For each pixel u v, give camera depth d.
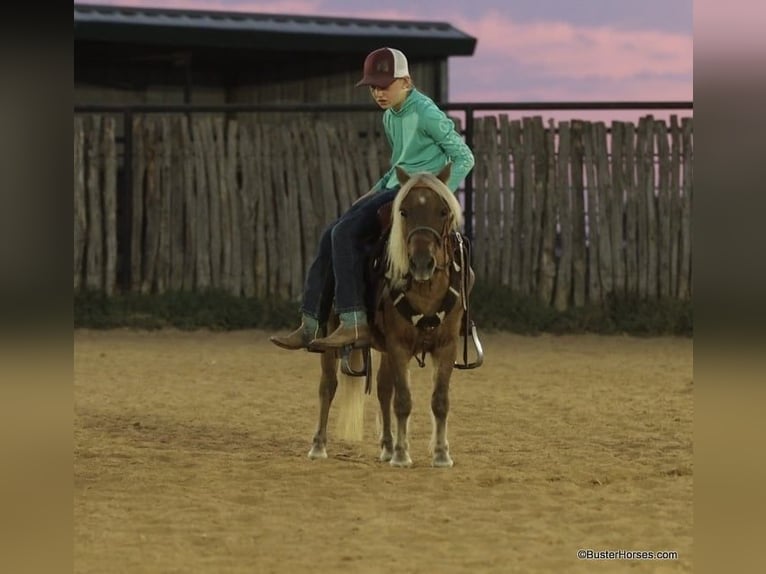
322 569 8.37
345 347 11.57
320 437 12.65
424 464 12.26
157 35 29.48
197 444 13.59
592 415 15.86
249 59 33.03
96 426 14.77
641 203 25.42
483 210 25.53
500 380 19.34
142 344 23.44
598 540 9.22
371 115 31.23
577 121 25.52
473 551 8.86
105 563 8.53
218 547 8.99
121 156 26.28
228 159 25.72
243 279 25.73
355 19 33.34
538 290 25.61
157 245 25.72
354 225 11.68
